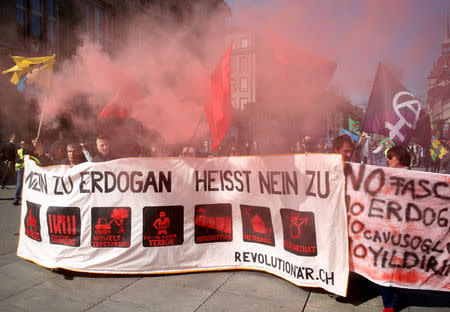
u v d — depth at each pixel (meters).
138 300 3.31
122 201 3.99
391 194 3.27
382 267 3.26
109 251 3.96
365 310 3.16
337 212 3.39
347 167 3.41
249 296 3.40
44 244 4.12
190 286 3.63
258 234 3.98
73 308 3.14
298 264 3.58
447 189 3.19
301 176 3.61
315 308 3.18
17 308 3.12
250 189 4.00
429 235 3.22
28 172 4.38
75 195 4.02
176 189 4.04
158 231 3.99
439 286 3.21
